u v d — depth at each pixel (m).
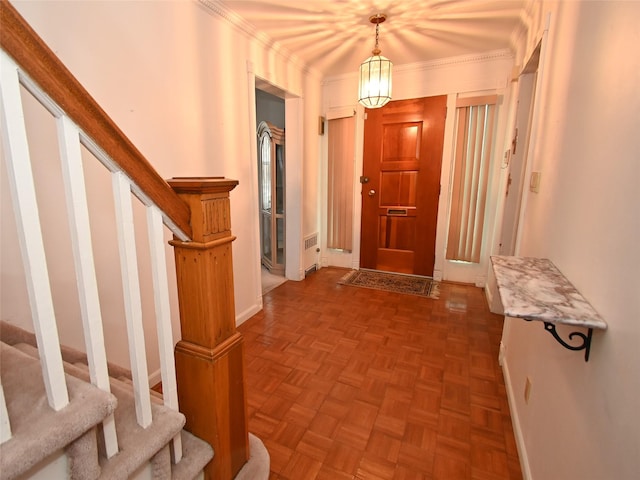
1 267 1.15
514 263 1.25
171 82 1.78
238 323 2.50
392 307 2.80
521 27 2.28
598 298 0.83
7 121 0.53
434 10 2.09
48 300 0.62
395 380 1.82
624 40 0.81
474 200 3.18
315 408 1.60
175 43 1.79
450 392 1.72
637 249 0.67
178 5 1.79
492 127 3.00
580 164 1.05
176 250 0.95
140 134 1.64
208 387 0.99
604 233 0.83
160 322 0.89
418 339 2.27
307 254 3.65
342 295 3.08
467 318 2.60
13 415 0.65
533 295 0.94
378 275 3.65
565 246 1.12
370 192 3.62
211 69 2.06
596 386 0.78
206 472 1.05
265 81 2.63
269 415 1.55
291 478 1.23
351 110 3.50
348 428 1.48
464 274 3.40
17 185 0.56
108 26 1.44
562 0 1.41
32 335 1.15
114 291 1.54
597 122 0.95
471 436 1.43
